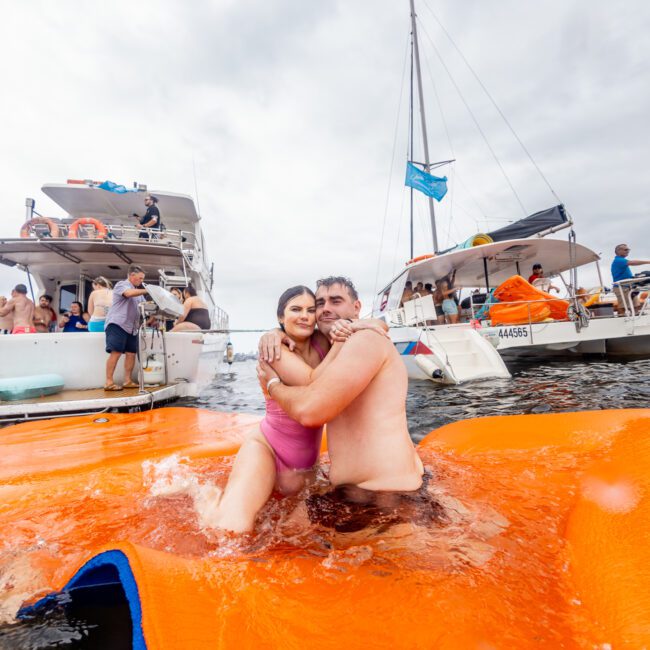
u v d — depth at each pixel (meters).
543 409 4.21
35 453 2.90
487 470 1.98
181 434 3.43
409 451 1.72
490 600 0.98
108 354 6.01
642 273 9.20
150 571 1.00
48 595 1.19
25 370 5.64
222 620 0.89
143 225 8.28
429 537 1.30
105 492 1.93
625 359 8.31
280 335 1.86
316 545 1.31
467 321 9.62
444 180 12.13
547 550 1.21
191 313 7.73
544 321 7.95
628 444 2.11
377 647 0.83
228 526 1.42
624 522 1.24
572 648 0.81
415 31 16.25
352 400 1.59
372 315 12.91
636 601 0.90
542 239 8.74
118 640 1.05
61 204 9.62
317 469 2.00
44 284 9.02
